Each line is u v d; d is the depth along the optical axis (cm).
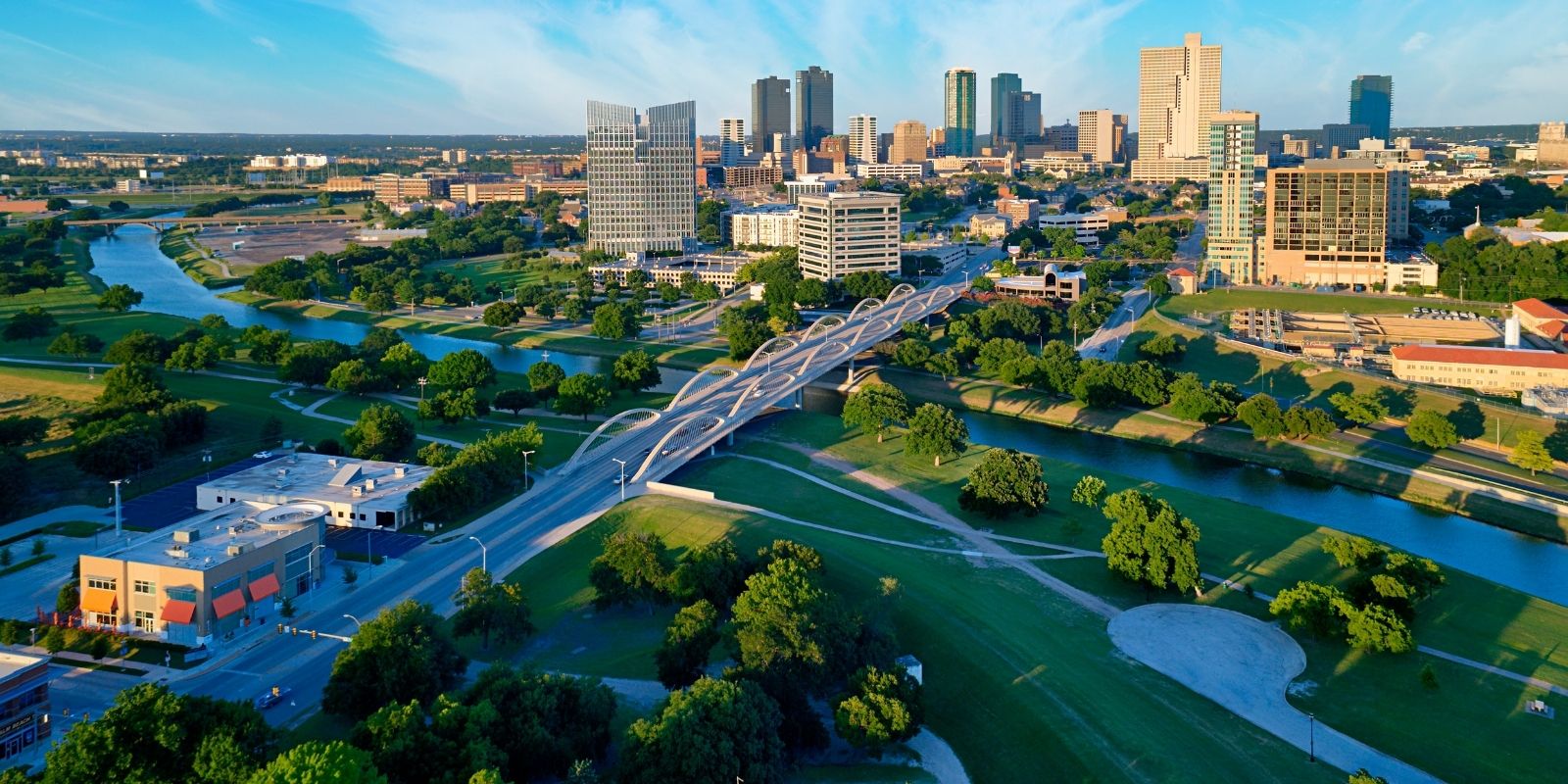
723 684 16412
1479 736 18188
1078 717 18112
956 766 17388
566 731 16550
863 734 17038
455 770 15062
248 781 14012
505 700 16538
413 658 17975
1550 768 17325
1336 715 18750
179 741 15100
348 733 17575
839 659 18825
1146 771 16675
